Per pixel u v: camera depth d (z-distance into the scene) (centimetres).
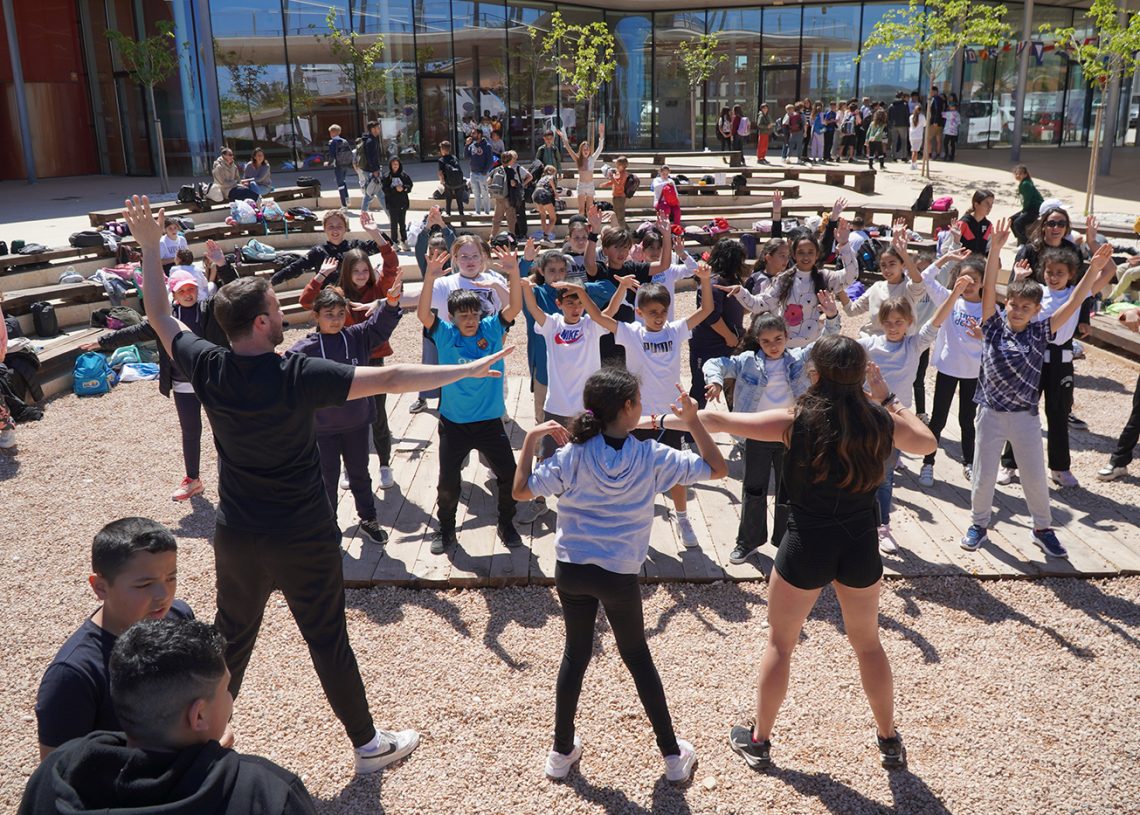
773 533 532
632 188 1662
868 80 2822
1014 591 510
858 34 2791
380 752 370
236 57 2267
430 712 412
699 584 523
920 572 527
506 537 560
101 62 2525
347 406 536
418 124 2569
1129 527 580
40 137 2536
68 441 789
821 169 2138
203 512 640
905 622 481
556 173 1972
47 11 2491
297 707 417
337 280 722
